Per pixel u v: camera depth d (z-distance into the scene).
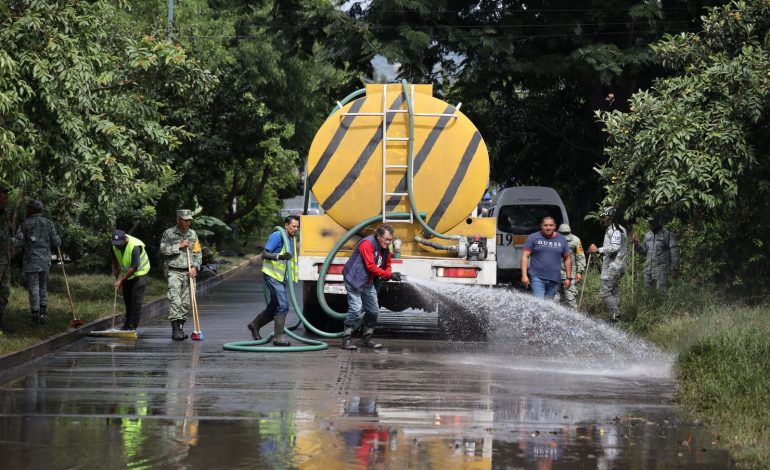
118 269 31.66
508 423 17.36
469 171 29.47
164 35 37.31
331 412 18.30
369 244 27.92
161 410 18.47
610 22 48.53
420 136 29.38
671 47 31.48
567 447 15.62
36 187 30.77
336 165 29.47
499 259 49.28
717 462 14.72
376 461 14.68
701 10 48.09
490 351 27.98
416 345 29.41
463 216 29.61
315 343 28.53
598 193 58.53
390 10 48.06
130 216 45.88
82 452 15.18
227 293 49.94
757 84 28.50
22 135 24.67
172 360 25.52
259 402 19.31
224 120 57.56
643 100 30.69
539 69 48.81
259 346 28.23
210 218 58.50
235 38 72.19
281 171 85.56
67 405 18.97
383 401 19.44
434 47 50.44
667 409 18.75
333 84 53.22
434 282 29.59
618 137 30.80
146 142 33.84
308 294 32.41
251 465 14.42
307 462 14.60
